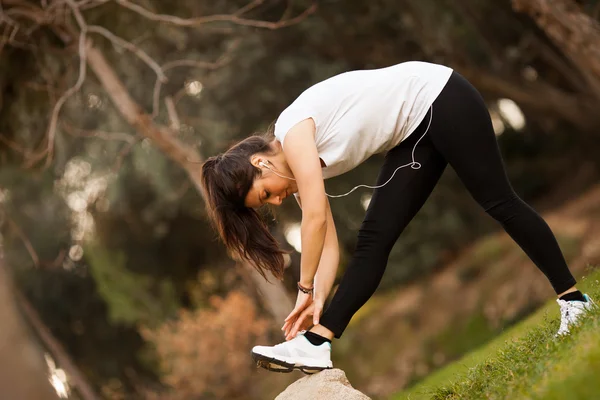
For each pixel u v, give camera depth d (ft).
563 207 46.62
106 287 52.26
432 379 19.01
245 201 11.05
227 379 39.75
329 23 42.88
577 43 25.17
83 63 24.75
